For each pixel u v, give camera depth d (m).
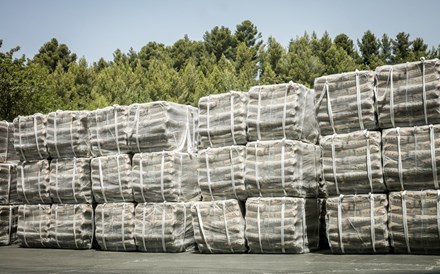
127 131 11.69
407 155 8.84
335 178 9.38
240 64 76.19
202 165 10.72
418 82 8.86
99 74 74.06
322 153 9.54
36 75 33.25
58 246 12.55
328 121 9.59
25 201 13.12
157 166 11.20
